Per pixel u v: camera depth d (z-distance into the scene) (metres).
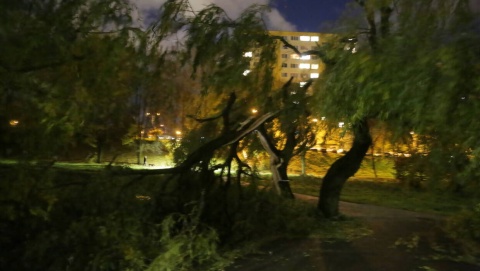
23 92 7.36
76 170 12.04
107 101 9.21
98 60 8.52
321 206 12.68
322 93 8.05
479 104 5.55
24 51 7.19
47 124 7.70
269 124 12.95
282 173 13.70
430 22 6.44
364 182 26.11
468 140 6.15
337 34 8.08
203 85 11.30
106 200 10.27
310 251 9.44
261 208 11.49
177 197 11.01
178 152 13.12
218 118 12.34
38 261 9.20
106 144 11.37
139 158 27.41
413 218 13.29
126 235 9.11
